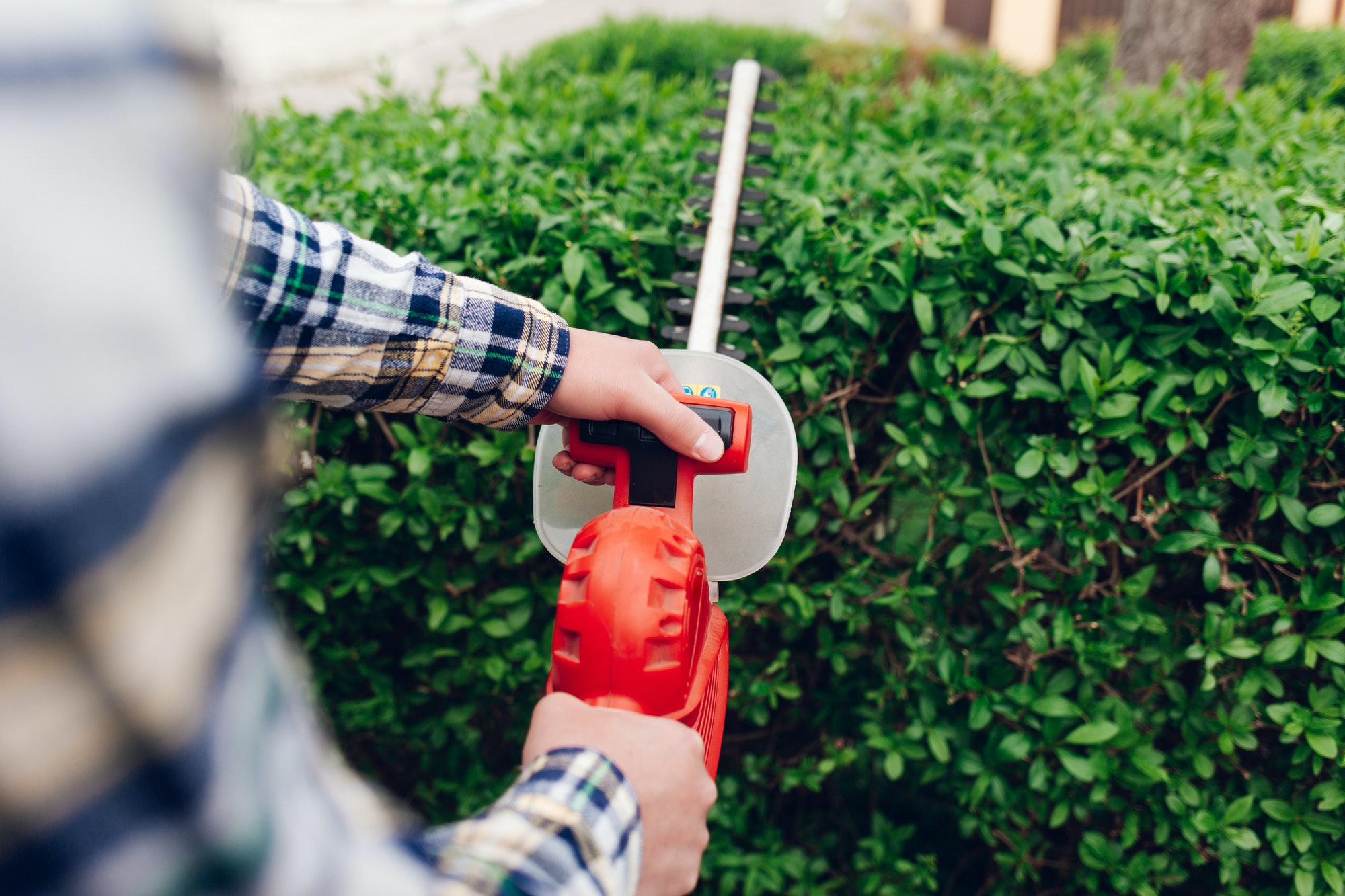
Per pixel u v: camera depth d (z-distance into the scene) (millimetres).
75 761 235
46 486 219
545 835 486
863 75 3018
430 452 1558
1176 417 1409
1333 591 1466
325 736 382
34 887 235
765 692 1659
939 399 1511
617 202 1629
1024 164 1934
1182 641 1573
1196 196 1687
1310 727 1419
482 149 2045
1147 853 1682
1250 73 8789
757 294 1482
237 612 284
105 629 234
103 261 238
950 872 1900
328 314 829
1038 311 1426
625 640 751
